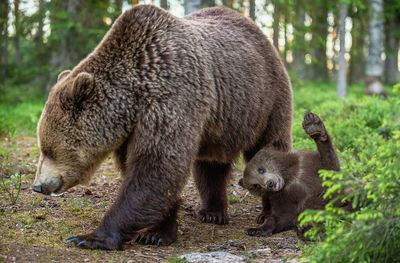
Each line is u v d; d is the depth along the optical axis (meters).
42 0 19.28
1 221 6.40
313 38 19.31
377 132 11.34
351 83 35.19
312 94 20.86
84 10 19.28
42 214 6.79
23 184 8.43
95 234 5.69
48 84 20.98
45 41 20.02
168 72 5.90
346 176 4.46
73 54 19.27
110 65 5.96
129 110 5.83
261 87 7.25
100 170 10.20
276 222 6.60
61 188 5.99
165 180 5.72
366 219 4.15
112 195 8.34
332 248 4.09
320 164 6.57
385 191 4.32
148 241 6.14
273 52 7.87
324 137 6.13
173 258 5.29
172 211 6.30
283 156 6.73
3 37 20.19
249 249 5.92
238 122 6.95
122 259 5.30
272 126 7.74
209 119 6.42
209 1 20.17
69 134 5.84
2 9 20.28
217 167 7.72
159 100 5.79
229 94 6.72
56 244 5.70
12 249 5.26
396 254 4.26
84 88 5.73
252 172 6.90
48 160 5.96
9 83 22.70
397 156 4.43
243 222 7.55
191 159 5.95
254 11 16.56
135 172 5.74
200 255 5.34
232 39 7.13
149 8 6.27
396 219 4.12
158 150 5.72
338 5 20.39
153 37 6.05
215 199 7.66
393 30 32.75
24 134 13.66
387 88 30.06
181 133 5.81
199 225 7.28
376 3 23.59
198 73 6.17
